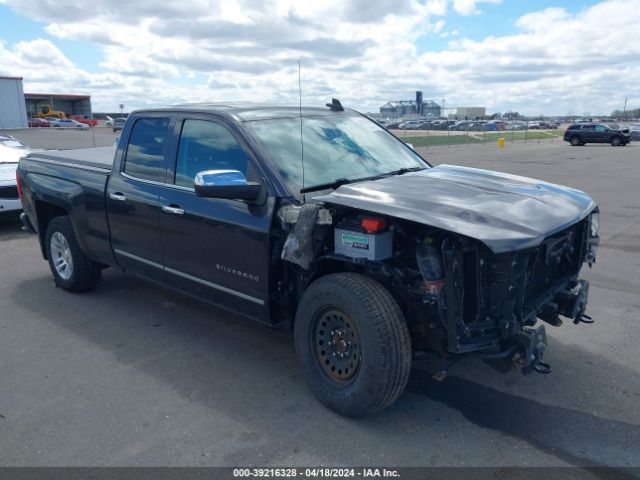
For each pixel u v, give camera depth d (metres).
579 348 4.44
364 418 3.49
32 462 3.11
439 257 3.19
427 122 76.38
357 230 3.38
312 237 3.44
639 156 26.42
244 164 3.93
